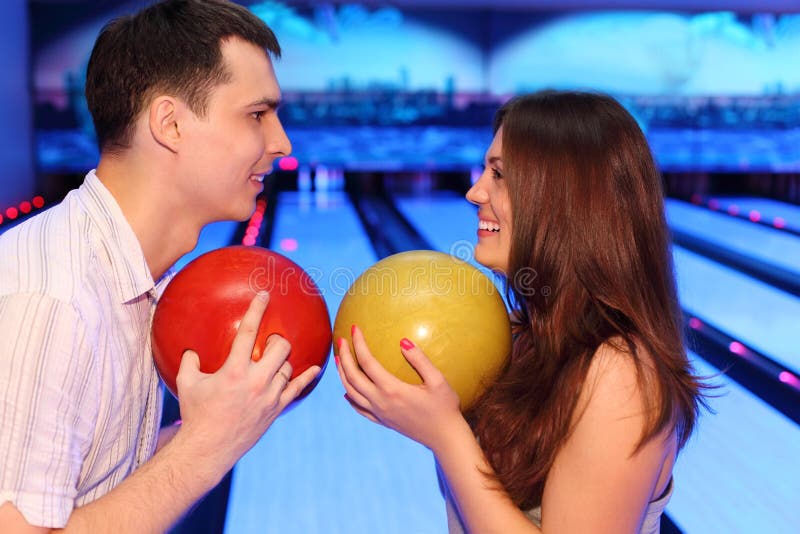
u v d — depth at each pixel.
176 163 0.94
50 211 0.92
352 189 8.01
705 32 7.41
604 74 7.48
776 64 7.50
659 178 1.02
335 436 2.43
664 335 0.96
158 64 0.90
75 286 0.81
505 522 0.92
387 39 7.31
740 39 7.44
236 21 0.94
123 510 0.78
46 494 0.73
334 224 6.39
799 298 4.11
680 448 1.02
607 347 0.91
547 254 0.98
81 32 6.85
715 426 2.50
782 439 2.42
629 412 0.88
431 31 7.33
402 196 7.82
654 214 1.00
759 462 2.27
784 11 7.37
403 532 1.92
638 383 0.89
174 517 0.82
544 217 0.98
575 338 0.95
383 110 7.44
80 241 0.85
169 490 0.82
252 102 0.96
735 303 4.00
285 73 7.30
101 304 0.85
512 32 7.38
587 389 0.90
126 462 0.94
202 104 0.92
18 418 0.73
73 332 0.78
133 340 0.94
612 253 0.97
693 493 2.10
